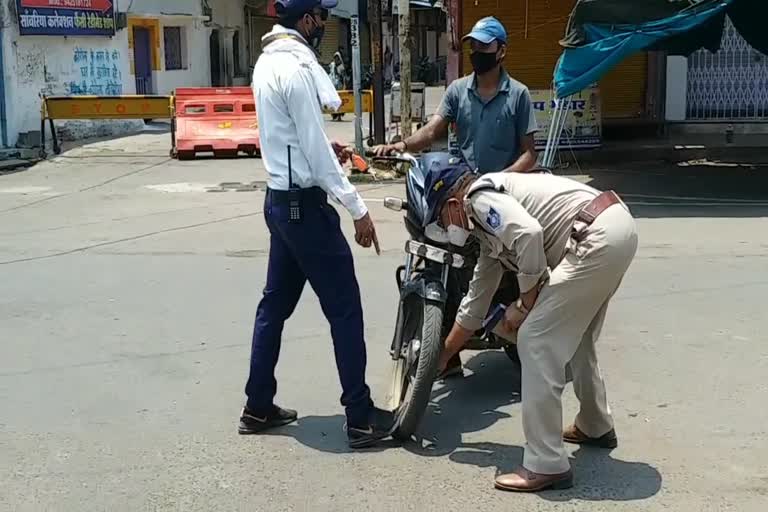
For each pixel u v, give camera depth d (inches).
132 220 426.3
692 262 321.4
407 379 184.5
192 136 660.7
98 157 680.4
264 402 182.5
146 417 192.2
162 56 943.7
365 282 301.1
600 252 148.8
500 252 156.9
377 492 157.2
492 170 217.2
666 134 652.7
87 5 787.4
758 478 160.1
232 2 1128.8
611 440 173.6
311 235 170.2
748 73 637.9
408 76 538.9
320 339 243.1
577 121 563.2
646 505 151.0
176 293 291.4
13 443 179.2
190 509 152.2
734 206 433.1
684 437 178.1
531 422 154.9
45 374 218.7
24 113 722.2
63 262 338.3
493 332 171.0
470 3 611.5
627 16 393.1
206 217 430.9
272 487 159.9
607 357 224.5
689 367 216.7
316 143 165.5
